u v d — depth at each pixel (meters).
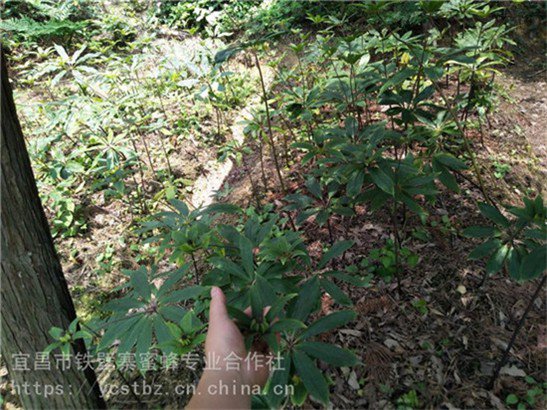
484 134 3.81
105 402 2.18
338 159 2.23
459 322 2.36
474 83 3.32
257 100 4.93
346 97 3.13
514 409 1.99
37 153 3.63
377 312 2.44
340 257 2.78
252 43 2.17
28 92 4.90
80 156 3.92
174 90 4.89
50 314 1.76
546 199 3.24
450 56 2.29
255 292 1.38
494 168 3.42
